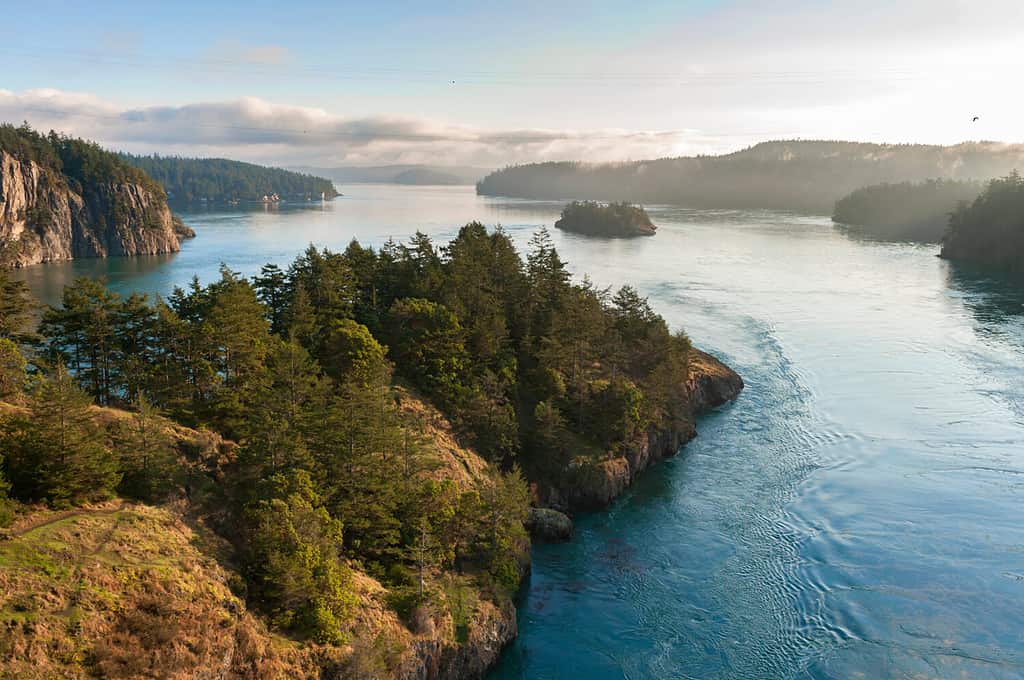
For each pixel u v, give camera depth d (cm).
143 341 7094
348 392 6084
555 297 10819
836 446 9081
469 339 9150
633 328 10931
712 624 5747
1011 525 7038
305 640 4553
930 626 5594
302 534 4928
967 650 5316
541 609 6009
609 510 7781
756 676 5153
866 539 6862
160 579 4309
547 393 8962
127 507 4912
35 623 3706
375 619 4981
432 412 8069
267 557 4812
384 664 4669
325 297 8994
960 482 7981
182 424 6300
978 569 6312
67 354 6994
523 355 9794
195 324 7350
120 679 3703
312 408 6203
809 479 8212
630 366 10419
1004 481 7975
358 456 5925
